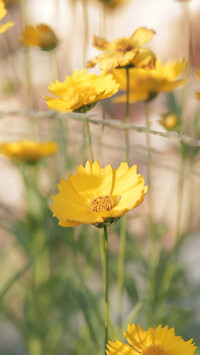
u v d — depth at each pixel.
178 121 0.67
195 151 0.68
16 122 0.92
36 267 0.79
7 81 0.98
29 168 0.81
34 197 0.75
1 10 0.55
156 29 1.46
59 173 0.79
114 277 0.82
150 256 0.71
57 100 0.53
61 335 0.78
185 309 0.71
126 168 0.49
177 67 0.65
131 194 0.49
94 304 0.64
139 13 1.48
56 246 0.81
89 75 0.54
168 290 0.72
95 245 0.74
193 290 0.78
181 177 0.68
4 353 0.85
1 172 1.16
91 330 0.63
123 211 0.46
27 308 0.76
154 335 0.46
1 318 0.81
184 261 0.85
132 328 0.46
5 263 0.96
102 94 0.51
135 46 0.56
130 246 0.81
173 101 0.72
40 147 0.73
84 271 0.74
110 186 0.49
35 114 0.59
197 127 0.71
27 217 0.76
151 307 0.69
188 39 0.72
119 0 0.76
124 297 0.81
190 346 0.46
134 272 0.84
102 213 0.46
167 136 0.54
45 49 0.68
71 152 0.83
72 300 0.77
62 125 0.72
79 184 0.49
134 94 0.66
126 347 0.45
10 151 0.73
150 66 0.55
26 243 0.76
